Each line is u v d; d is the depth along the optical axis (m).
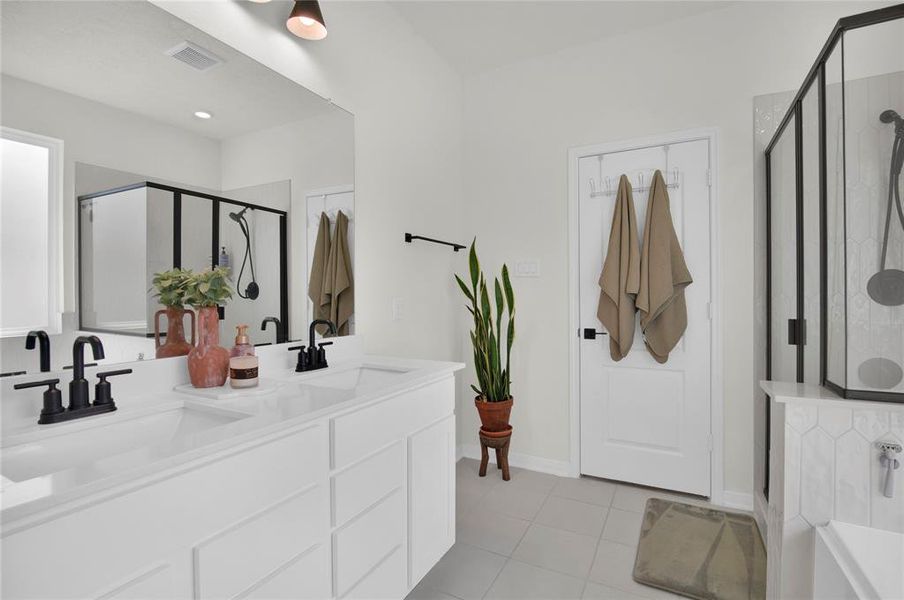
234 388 1.28
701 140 2.42
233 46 1.51
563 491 2.53
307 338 1.80
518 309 2.92
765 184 2.29
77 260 1.11
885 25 1.21
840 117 1.29
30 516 0.61
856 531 1.21
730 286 2.35
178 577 0.79
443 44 2.71
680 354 2.46
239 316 1.53
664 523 2.15
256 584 0.94
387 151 2.30
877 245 1.22
